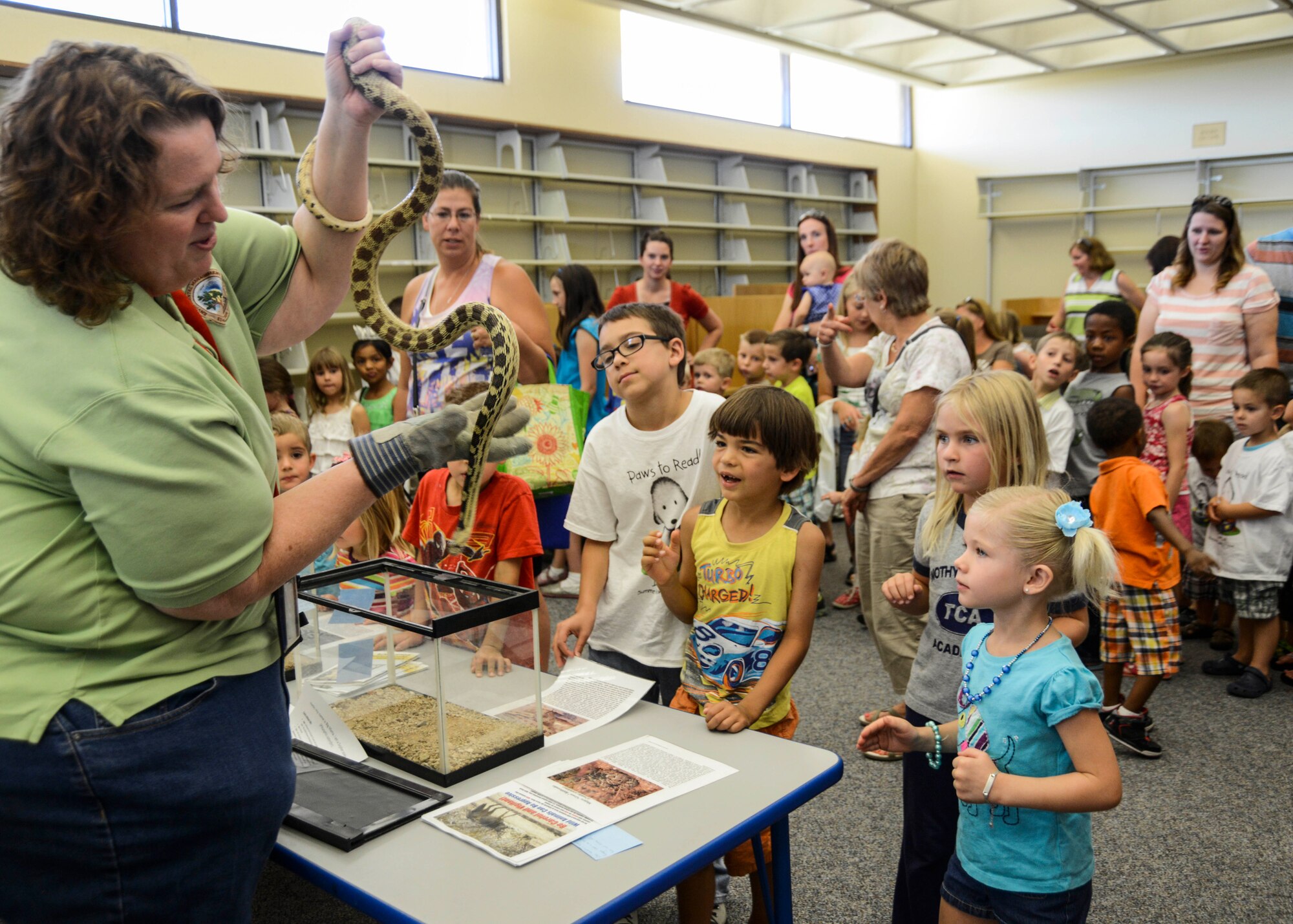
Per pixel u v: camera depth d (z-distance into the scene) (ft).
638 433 6.31
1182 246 12.80
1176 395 11.61
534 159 25.32
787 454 5.44
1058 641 4.42
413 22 22.26
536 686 4.57
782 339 14.42
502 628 4.35
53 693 2.98
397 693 4.44
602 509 6.46
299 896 6.79
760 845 4.61
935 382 7.78
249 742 3.31
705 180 30.91
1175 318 12.75
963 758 4.22
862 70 32.04
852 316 12.89
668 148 29.12
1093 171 34.99
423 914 3.26
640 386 6.11
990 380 5.23
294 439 9.05
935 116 38.42
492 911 3.26
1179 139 33.04
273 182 19.49
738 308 22.35
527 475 10.15
